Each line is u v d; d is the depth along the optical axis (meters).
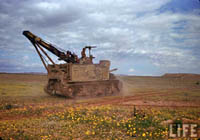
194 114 13.28
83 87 26.11
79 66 26.05
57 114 13.88
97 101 21.80
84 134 9.34
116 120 11.83
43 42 25.08
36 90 34.47
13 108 16.61
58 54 26.22
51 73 26.56
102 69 29.09
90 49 28.39
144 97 25.17
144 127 10.20
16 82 50.81
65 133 9.45
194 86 53.03
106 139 8.62
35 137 8.81
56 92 29.12
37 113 14.82
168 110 14.91
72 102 20.92
